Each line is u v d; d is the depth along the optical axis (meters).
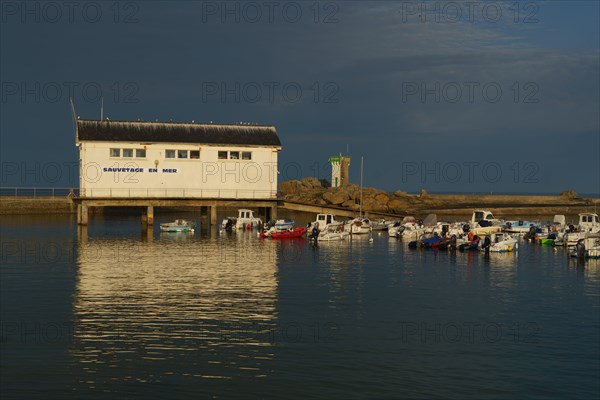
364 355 26.50
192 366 24.91
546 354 26.86
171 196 73.50
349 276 45.16
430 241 64.25
